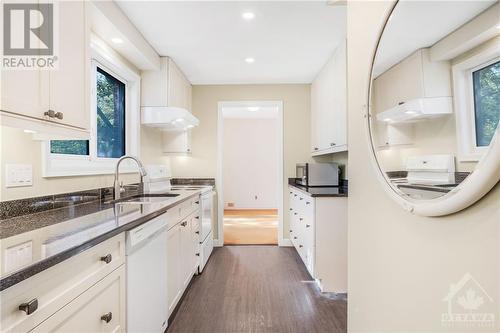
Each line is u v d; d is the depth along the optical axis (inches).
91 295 40.7
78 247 36.0
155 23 94.6
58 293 34.1
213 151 163.0
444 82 29.4
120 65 102.8
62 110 53.9
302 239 122.8
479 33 25.2
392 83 39.1
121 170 101.3
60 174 68.1
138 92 119.2
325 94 130.9
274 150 290.8
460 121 27.0
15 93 43.6
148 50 109.5
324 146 132.5
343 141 105.2
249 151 290.7
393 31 38.9
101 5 75.0
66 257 33.8
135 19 91.7
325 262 101.1
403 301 37.2
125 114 115.6
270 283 108.2
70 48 56.2
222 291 101.1
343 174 138.4
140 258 56.9
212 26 97.0
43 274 31.7
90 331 40.5
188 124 133.8
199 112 164.1
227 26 97.0
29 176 59.3
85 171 78.6
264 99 163.5
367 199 47.9
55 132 52.5
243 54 121.0
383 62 41.4
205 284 107.3
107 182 91.4
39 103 48.3
